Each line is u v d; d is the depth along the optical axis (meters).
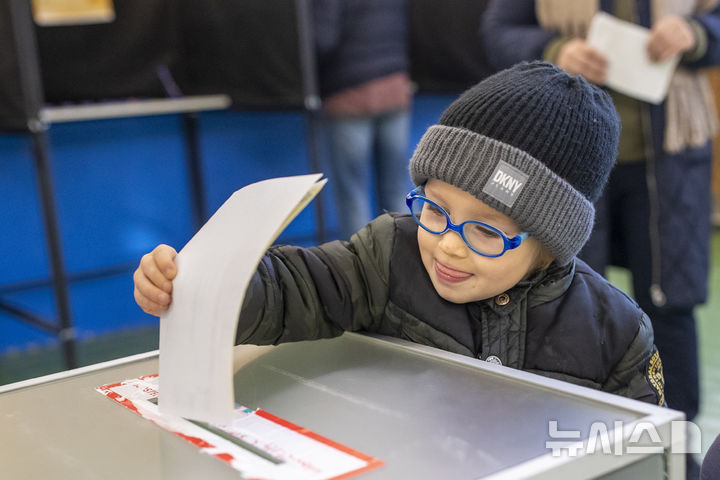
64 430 0.60
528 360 0.85
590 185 0.83
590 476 0.50
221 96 3.60
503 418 0.57
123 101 3.64
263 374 0.70
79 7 3.56
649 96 1.68
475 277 0.80
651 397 0.83
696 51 1.68
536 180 0.78
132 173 3.69
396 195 3.41
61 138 3.45
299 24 3.08
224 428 0.59
